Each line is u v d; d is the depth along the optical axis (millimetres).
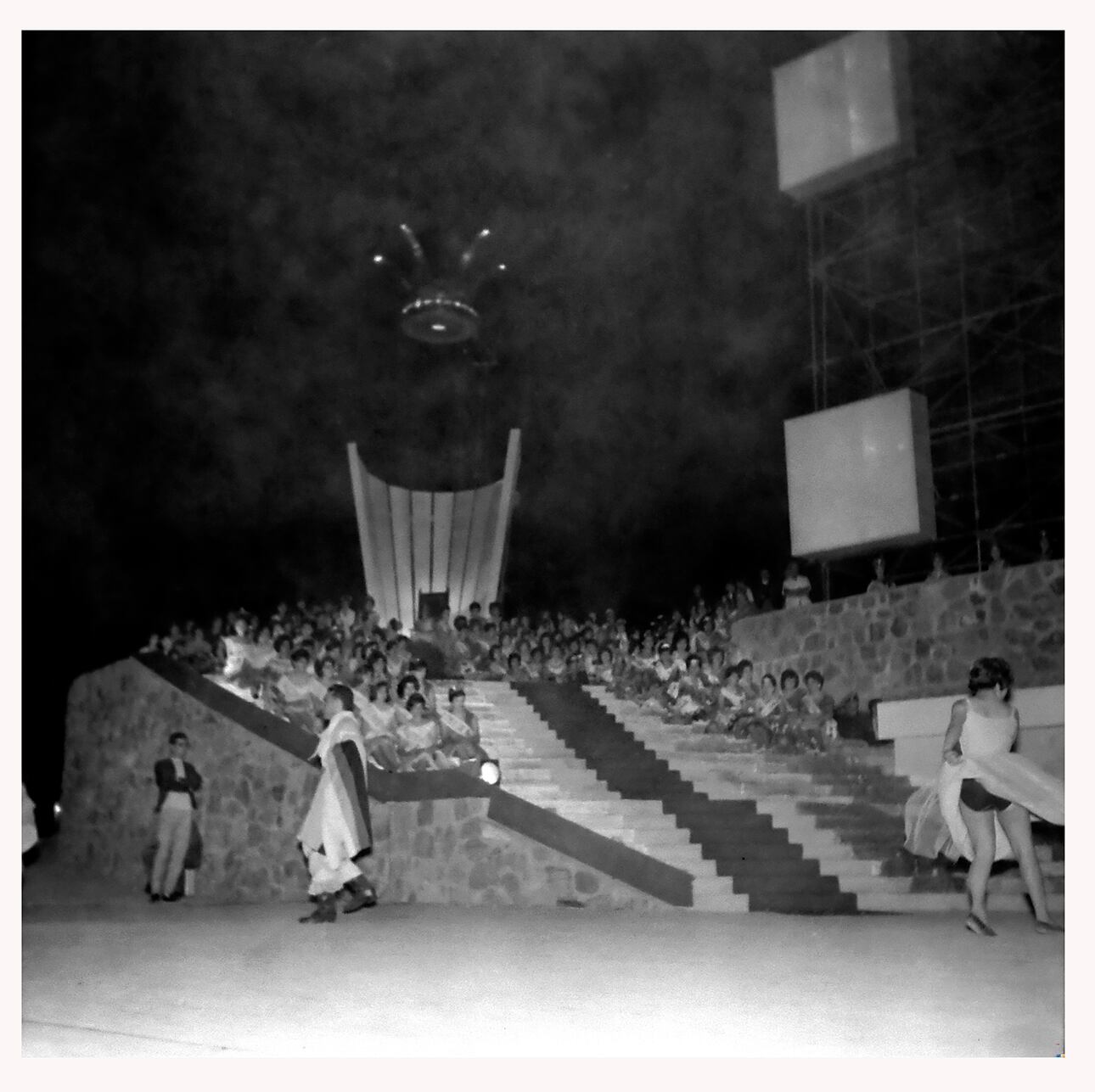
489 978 6320
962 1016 5219
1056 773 14820
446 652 19078
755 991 5891
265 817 13352
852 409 18516
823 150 19625
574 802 13305
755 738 15953
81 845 15820
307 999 5699
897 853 12602
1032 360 20266
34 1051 4566
